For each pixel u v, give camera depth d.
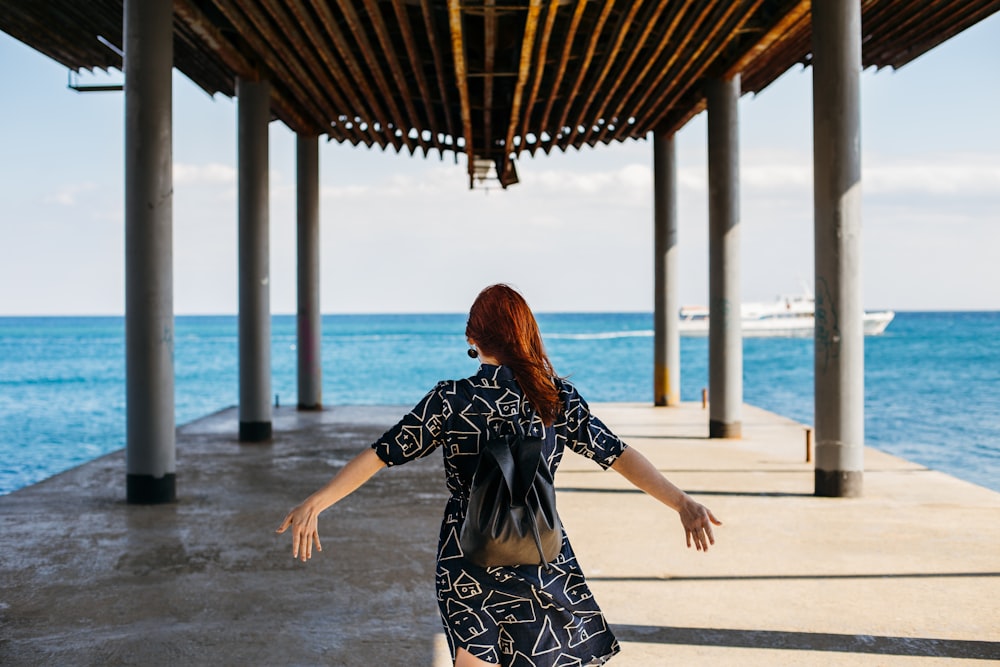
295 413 15.30
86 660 3.89
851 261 7.44
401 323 162.00
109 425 22.34
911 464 9.29
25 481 12.55
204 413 27.84
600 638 2.36
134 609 4.62
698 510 2.31
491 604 2.27
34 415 25.27
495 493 2.20
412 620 4.42
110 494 7.94
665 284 15.72
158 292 7.55
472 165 16.52
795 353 70.75
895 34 10.05
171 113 7.71
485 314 2.46
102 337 105.12
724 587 4.92
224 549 5.91
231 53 10.74
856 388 7.48
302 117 14.77
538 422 2.35
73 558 5.68
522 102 12.77
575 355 67.44
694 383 46.41
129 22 7.54
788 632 4.18
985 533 6.18
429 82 12.46
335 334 107.19
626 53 10.14
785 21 9.12
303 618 4.46
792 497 7.55
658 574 5.20
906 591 4.84
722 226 11.52
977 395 31.53
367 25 10.19
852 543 5.91
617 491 7.90
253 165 11.70
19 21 9.23
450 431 2.33
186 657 3.92
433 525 6.61
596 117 13.52
